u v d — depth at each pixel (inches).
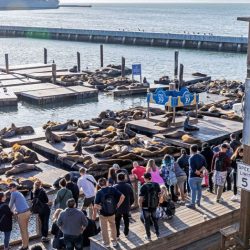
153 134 1044.5
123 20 7352.4
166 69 2263.8
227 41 2984.7
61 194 485.7
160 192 448.1
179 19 7711.6
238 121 1114.1
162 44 3282.5
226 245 398.9
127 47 3265.3
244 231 392.8
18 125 1246.3
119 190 443.2
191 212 501.4
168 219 481.7
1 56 2851.9
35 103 1486.2
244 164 372.2
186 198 554.9
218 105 1261.1
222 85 1624.0
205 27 5477.4
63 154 868.6
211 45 3061.0
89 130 1034.1
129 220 493.4
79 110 1428.4
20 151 848.3
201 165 507.8
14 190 472.7
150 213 441.7
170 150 876.6
